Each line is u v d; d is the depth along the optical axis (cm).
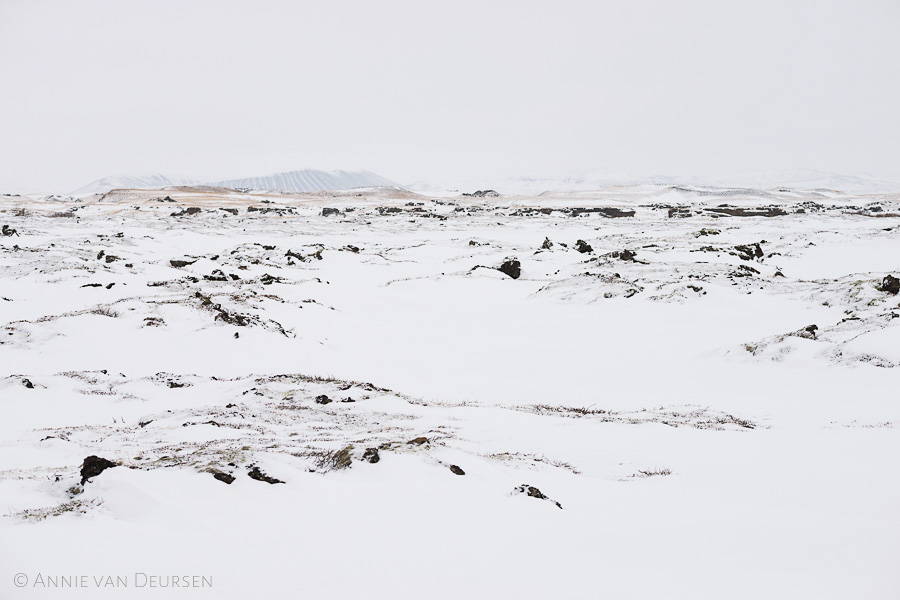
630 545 685
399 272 6150
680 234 8356
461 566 593
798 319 3606
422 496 810
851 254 6788
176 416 1683
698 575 587
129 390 2016
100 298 3931
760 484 1075
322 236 9262
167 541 627
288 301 3956
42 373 2306
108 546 608
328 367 2711
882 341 2297
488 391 2366
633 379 2544
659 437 1491
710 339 3241
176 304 3191
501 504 816
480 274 5516
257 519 704
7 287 4241
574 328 3650
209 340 2803
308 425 1583
